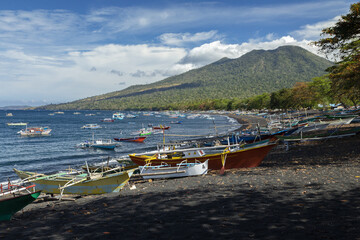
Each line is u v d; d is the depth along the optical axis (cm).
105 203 1160
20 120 17000
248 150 1945
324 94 8331
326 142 2820
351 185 1095
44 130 8338
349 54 2533
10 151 5006
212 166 2016
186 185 1452
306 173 1424
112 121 16038
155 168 1886
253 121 11800
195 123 13212
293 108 13250
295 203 903
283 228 686
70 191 1535
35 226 896
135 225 808
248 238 642
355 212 770
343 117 4525
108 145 5094
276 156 2444
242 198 1029
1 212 1021
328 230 652
